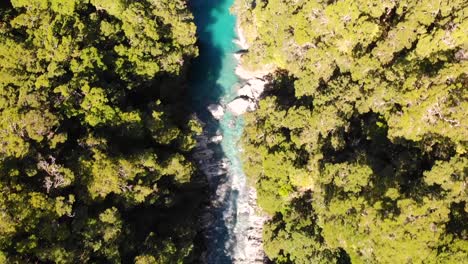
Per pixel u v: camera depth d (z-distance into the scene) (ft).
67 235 165.68
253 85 238.07
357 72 183.93
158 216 201.16
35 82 178.09
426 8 169.27
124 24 206.28
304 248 184.75
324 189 175.52
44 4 191.42
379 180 160.04
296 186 195.83
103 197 177.58
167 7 215.72
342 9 181.68
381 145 176.04
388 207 150.82
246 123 219.00
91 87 189.06
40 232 161.27
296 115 193.26
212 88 242.99
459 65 156.97
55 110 182.19
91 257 172.35
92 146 179.32
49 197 165.17
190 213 210.18
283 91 226.17
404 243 144.77
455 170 149.79
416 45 173.58
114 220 173.27
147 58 210.18
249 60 229.25
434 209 145.69
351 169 164.96
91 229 170.19
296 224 190.60
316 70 197.67
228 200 222.48
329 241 170.91
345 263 179.11
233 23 255.09
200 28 254.68
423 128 161.58
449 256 141.28
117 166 178.40
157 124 199.52
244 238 215.51
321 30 193.26
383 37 183.73
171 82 223.51
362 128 185.88
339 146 184.34
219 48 250.57
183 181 204.74
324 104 188.96
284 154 191.93
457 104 154.51
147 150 190.39
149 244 183.62
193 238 205.67
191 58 243.40
